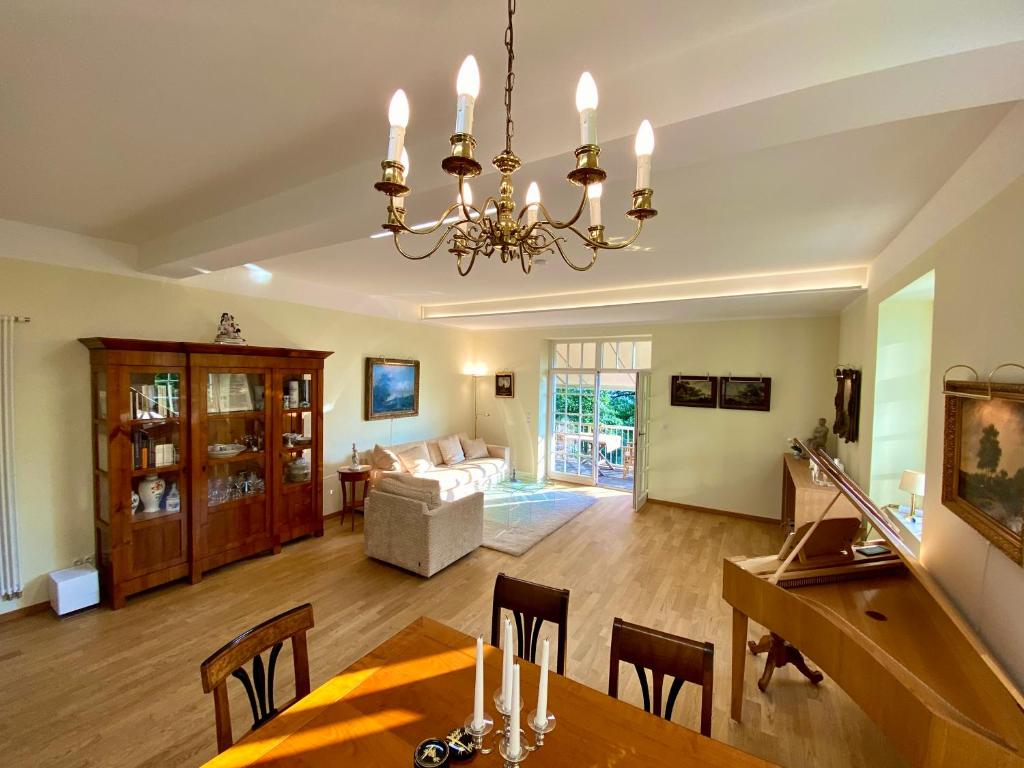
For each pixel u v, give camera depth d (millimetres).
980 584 1760
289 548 4434
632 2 1161
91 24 1265
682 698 2473
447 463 6570
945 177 2098
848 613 2053
